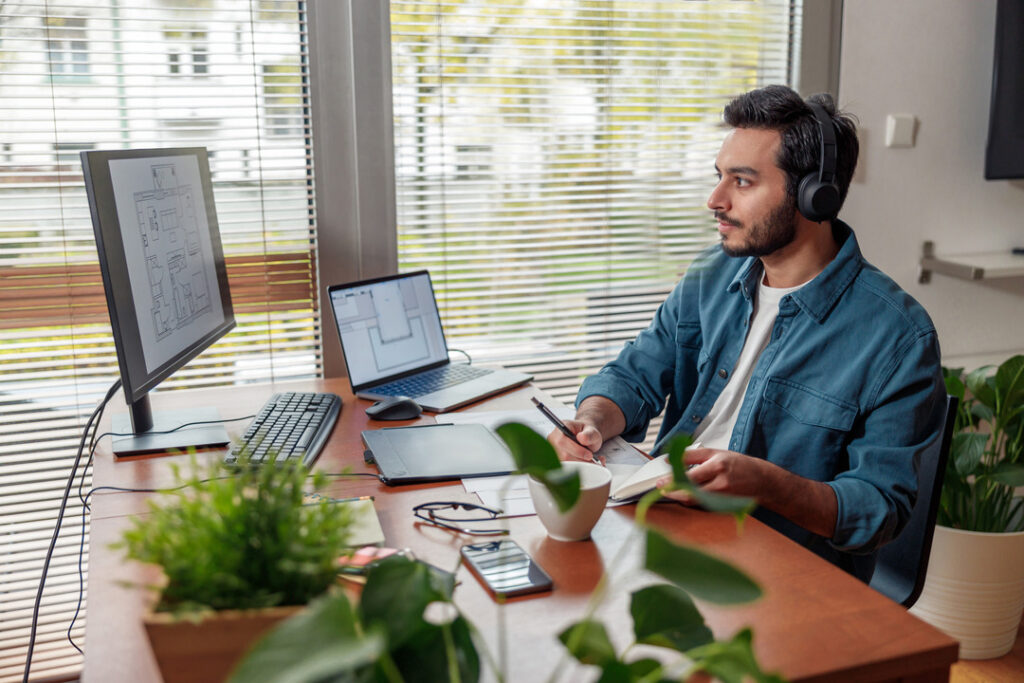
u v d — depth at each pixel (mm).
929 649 885
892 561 1451
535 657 860
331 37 1957
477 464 1361
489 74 2104
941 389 1436
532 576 1014
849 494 1299
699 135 2316
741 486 1235
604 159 2246
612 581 1019
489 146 2139
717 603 570
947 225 2520
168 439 1485
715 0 2248
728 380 1655
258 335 2029
